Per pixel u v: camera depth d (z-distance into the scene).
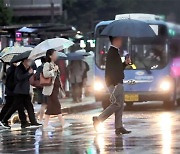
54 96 29.61
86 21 95.38
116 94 25.59
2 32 48.59
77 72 50.06
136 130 27.62
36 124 31.20
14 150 22.11
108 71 25.50
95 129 26.58
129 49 43.12
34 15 78.25
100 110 46.09
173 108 44.62
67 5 95.50
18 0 77.88
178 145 22.02
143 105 49.72
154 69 43.03
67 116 39.22
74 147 22.28
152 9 85.44
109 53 25.50
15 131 29.47
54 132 28.17
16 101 30.84
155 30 43.34
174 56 45.00
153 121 32.75
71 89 51.91
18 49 33.19
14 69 31.33
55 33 51.66
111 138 24.62
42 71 29.67
